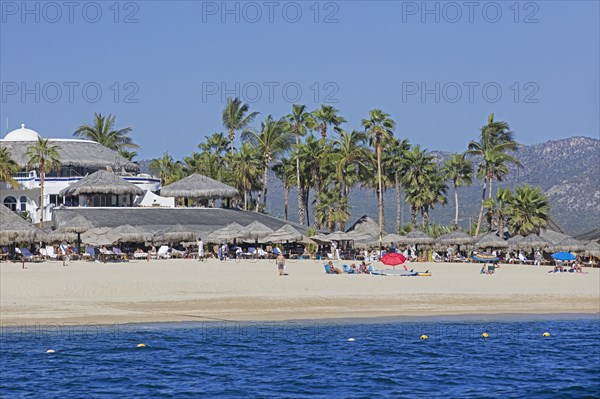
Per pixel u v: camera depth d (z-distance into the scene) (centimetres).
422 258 14762
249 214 17762
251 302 7675
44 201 18700
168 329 6581
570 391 5044
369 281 9362
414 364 5675
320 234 16250
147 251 15062
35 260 12850
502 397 4894
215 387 4991
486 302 7981
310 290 8450
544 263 14412
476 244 15025
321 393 4906
